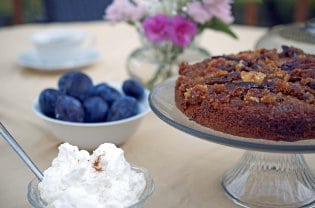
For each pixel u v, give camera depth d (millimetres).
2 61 1069
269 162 595
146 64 881
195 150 687
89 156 525
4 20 1963
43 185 496
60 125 654
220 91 584
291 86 591
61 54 1011
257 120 535
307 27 889
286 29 909
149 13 883
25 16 1873
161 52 873
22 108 823
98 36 1240
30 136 720
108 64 1044
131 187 505
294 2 1931
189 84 614
